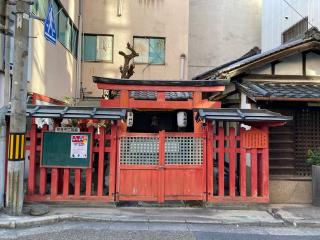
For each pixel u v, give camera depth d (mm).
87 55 20453
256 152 8328
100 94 20203
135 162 8281
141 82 9492
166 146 8328
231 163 8320
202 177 8297
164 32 21016
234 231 6789
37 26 11703
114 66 20469
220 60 24234
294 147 9352
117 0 20797
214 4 24516
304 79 10797
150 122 13758
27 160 9633
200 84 9555
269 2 21953
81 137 8141
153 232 6590
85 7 20578
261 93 8852
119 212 7746
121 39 20703
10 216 7152
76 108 8070
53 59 13992
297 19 18078
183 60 20891
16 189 7277
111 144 8203
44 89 12688
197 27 24391
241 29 24547
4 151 7773
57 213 7477
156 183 8281
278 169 9289
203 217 7496
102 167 8188
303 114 9430
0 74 8734
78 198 8078
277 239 6359
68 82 17109
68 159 8094
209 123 8320
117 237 6254
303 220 7285
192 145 8359
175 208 8219
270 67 10836
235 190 8578
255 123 8305
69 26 17312
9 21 7930
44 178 8125
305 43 10328
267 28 22219
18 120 7309
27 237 6180
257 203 8242
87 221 7227
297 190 9008
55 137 8117
